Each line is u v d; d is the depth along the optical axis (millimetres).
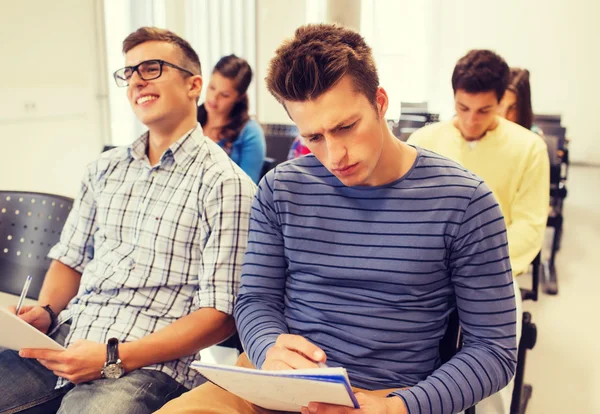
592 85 6656
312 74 907
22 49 3021
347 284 1091
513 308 1017
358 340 1060
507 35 6660
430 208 1032
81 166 3555
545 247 4113
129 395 1138
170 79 1376
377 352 1054
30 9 3047
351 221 1091
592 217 4965
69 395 1158
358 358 1061
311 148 997
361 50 959
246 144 2859
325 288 1110
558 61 6672
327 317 1099
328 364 1073
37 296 1611
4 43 2904
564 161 3936
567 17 6516
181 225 1320
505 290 1009
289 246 1150
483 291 1009
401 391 939
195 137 1396
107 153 1517
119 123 3844
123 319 1308
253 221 1210
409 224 1041
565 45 6605
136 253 1360
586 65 6609
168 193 1357
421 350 1054
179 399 1071
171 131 1417
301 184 1154
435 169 1060
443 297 1067
